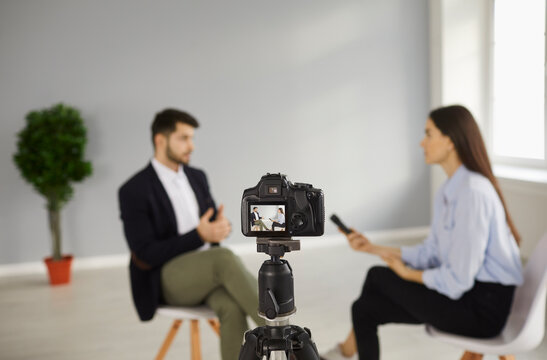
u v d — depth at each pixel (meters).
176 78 4.80
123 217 2.11
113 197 4.76
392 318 1.99
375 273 2.03
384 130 5.33
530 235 4.19
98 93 4.66
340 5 5.11
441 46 5.11
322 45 5.09
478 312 1.76
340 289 3.79
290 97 5.07
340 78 5.17
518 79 4.73
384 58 5.26
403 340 2.89
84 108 4.65
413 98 5.37
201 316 1.96
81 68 4.61
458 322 1.77
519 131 4.77
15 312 3.59
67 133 4.17
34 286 4.19
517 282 1.78
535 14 4.48
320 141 5.18
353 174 5.29
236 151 5.00
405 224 5.48
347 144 5.25
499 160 5.01
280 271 1.09
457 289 1.76
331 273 4.20
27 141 4.13
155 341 3.03
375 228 5.40
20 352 2.91
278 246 1.09
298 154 5.14
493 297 1.76
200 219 2.18
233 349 1.88
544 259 1.77
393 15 5.23
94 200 4.71
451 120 1.89
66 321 3.39
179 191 2.30
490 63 5.07
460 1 5.08
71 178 4.19
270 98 5.03
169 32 4.75
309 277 4.10
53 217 4.20
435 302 1.82
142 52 4.71
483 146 1.89
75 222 4.68
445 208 1.93
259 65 4.97
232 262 1.94
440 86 5.18
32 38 4.49
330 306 3.46
